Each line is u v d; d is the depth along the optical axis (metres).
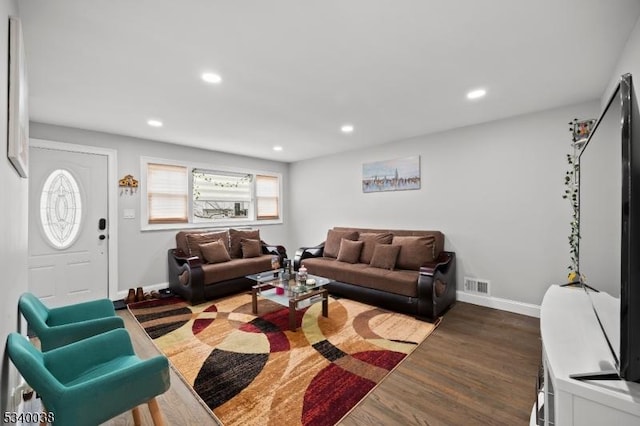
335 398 1.79
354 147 4.69
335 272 3.87
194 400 1.79
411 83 2.37
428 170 3.93
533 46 1.84
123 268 3.85
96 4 1.43
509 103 2.81
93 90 2.44
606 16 1.56
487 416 1.62
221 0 1.42
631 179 0.91
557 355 1.11
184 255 4.09
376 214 4.56
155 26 1.62
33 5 1.43
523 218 3.16
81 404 1.05
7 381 1.23
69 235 3.45
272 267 4.45
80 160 3.54
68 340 1.56
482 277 3.46
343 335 2.68
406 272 3.47
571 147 2.85
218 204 4.99
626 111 0.92
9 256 1.27
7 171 1.19
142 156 4.04
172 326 2.92
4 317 1.16
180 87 2.40
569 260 2.88
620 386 0.90
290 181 6.08
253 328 2.86
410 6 1.48
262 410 1.69
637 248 0.90
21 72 1.31
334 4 1.46
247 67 2.09
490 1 1.44
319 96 2.62
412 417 1.62
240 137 4.01
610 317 1.11
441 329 2.80
